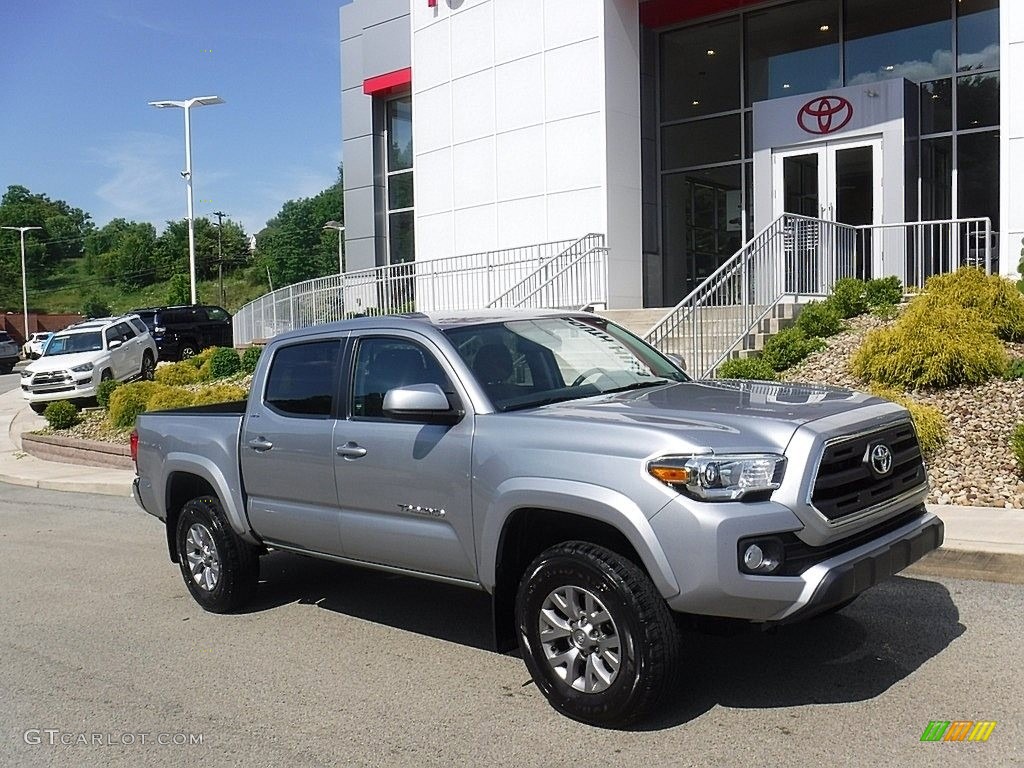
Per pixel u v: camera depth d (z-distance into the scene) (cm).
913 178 1716
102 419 1883
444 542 503
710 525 397
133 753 448
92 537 1004
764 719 440
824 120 1756
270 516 612
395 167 2883
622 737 431
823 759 399
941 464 857
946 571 653
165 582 787
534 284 1934
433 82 2181
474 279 2098
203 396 1583
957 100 1734
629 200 1894
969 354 986
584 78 1872
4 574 844
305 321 2353
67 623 675
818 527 408
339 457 552
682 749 415
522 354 538
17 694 535
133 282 15200
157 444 702
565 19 1897
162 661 580
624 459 423
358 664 555
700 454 407
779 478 409
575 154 1894
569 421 454
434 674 532
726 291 1328
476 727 456
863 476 433
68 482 1377
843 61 1872
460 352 516
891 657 507
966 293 1126
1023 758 393
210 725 478
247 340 2664
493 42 2033
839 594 402
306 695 511
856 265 1703
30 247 16888
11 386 3472
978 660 498
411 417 504
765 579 398
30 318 8206
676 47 2114
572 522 457
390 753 434
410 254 2855
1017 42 1421
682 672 452
